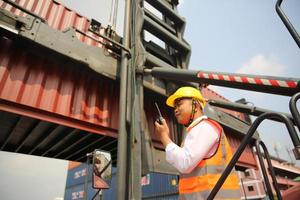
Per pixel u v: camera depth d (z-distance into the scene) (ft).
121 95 9.21
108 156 11.34
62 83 10.18
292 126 2.78
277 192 5.06
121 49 11.02
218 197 4.10
